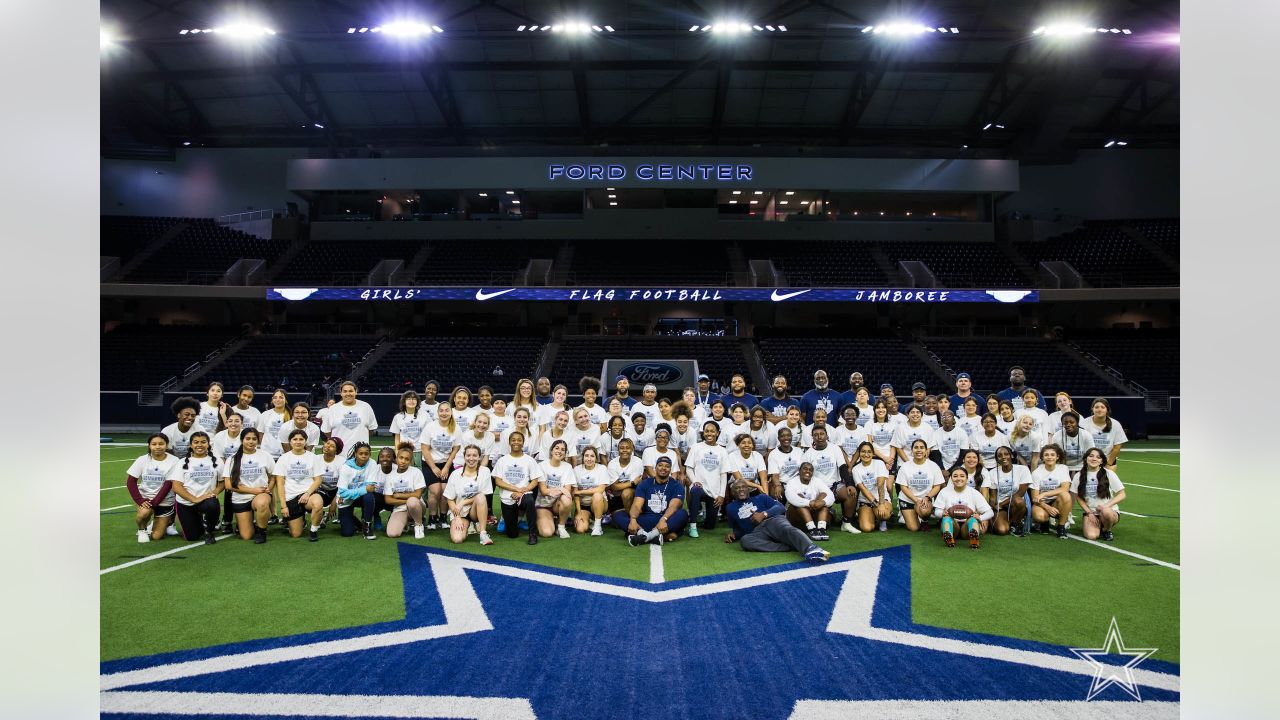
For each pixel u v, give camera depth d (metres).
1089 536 6.77
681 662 3.73
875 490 7.32
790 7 20.73
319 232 27.72
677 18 21.23
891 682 3.50
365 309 26.91
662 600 4.78
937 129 26.36
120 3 20.11
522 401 7.73
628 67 23.08
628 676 3.56
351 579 5.28
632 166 25.88
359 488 6.82
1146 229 26.78
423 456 7.38
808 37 21.36
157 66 22.92
